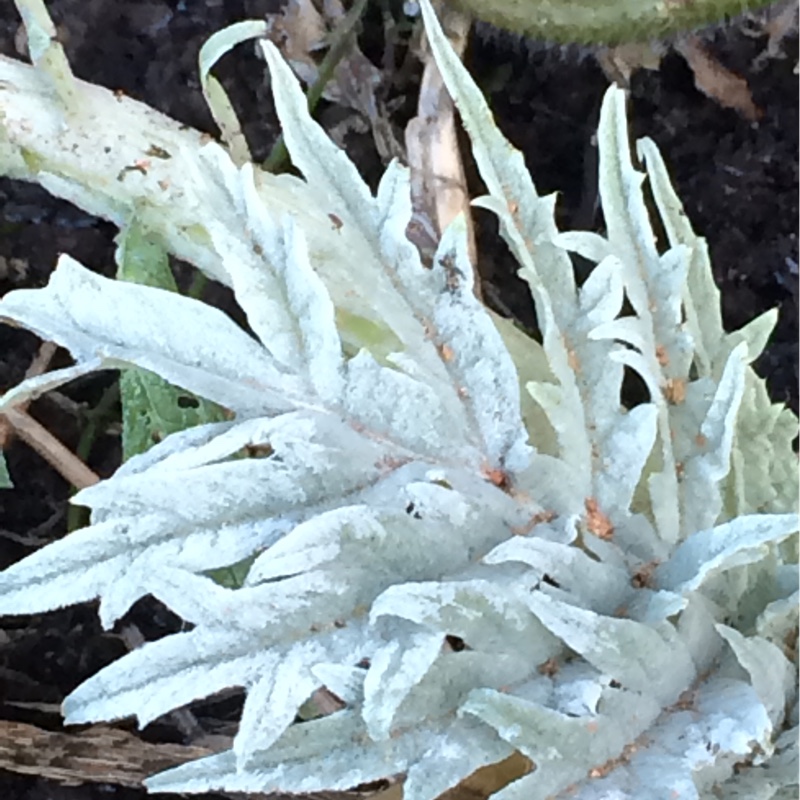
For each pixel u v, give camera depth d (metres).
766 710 0.22
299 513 0.22
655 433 0.22
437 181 0.28
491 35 0.30
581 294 0.23
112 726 0.31
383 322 0.25
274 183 0.26
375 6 0.32
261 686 0.21
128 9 0.32
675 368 0.23
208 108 0.32
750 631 0.23
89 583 0.21
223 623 0.21
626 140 0.23
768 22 0.31
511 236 0.23
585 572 0.22
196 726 0.31
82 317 0.22
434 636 0.21
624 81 0.31
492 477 0.23
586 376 0.23
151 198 0.26
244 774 0.21
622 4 0.27
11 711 0.32
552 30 0.27
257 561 0.21
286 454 0.22
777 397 0.31
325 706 0.28
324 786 0.21
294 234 0.22
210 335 0.22
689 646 0.22
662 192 0.24
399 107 0.32
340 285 0.25
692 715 0.21
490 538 0.22
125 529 0.21
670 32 0.27
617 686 0.22
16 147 0.26
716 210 0.31
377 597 0.21
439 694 0.21
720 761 0.22
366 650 0.21
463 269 0.23
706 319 0.24
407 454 0.22
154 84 0.32
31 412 0.32
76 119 0.26
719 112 0.31
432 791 0.20
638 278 0.23
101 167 0.26
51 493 0.33
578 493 0.23
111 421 0.32
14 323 0.25
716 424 0.23
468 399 0.23
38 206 0.33
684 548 0.22
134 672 0.21
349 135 0.32
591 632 0.21
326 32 0.32
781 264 0.31
